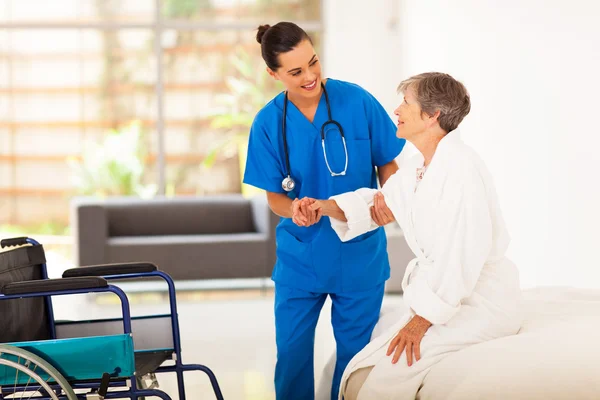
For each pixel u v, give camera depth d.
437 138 2.38
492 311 2.30
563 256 4.50
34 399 2.40
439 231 2.28
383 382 2.28
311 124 2.87
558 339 2.16
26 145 8.84
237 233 7.06
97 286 2.36
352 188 2.91
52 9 8.77
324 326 5.18
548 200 4.66
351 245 2.88
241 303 6.12
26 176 8.86
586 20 4.17
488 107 5.56
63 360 2.34
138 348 2.81
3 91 8.78
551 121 4.59
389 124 2.95
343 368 3.00
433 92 2.32
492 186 2.32
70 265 8.00
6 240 2.82
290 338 2.97
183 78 8.94
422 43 7.27
